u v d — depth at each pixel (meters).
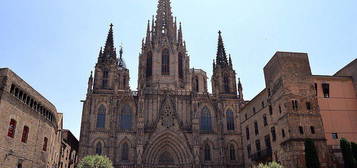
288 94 62.91
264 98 75.12
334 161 57.75
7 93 44.31
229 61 107.25
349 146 54.47
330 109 64.25
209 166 88.12
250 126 84.56
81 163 56.69
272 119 69.69
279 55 66.44
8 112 44.69
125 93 94.06
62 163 83.44
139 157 83.38
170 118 90.81
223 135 92.38
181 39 113.12
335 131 62.41
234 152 92.31
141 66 109.81
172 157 88.94
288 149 60.00
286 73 64.81
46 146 59.84
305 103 62.66
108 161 58.97
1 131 42.72
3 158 43.34
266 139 73.31
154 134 87.69
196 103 93.94
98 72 95.88
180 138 88.50
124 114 92.19
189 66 111.25
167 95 94.25
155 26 115.31
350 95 66.31
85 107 88.94
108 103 91.50
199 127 94.12
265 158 72.50
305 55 67.19
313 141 58.12
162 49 109.69
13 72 45.97
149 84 104.81
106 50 100.56
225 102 98.38
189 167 85.94
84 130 85.81
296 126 60.41
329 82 66.75
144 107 93.38
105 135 87.31
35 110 54.16
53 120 64.12
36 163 54.62
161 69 106.56
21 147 48.78
